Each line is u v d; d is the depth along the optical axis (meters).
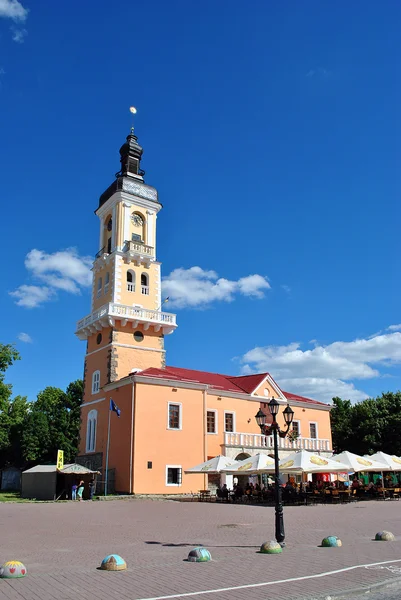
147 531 17.91
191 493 38.72
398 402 62.06
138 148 51.62
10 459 70.00
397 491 36.97
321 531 17.59
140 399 38.44
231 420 45.16
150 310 45.12
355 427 64.12
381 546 13.86
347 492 34.59
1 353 48.81
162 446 38.38
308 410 53.12
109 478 38.78
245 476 43.62
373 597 8.73
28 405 73.25
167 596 8.42
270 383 49.84
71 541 15.29
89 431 43.75
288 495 31.48
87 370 46.47
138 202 48.66
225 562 11.63
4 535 16.66
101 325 44.66
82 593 8.62
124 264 46.09
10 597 8.30
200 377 48.12
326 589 8.95
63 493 36.84
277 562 11.59
